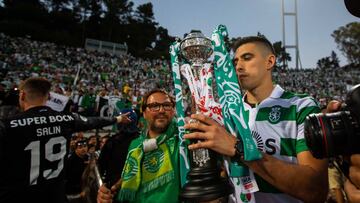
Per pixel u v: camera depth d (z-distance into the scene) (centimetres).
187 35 140
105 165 313
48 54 4484
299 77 5547
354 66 8125
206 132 117
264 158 123
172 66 152
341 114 100
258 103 172
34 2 7462
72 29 7606
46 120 291
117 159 307
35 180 273
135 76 4241
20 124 273
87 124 324
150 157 254
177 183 242
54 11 7481
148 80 3984
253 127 166
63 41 6550
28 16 6912
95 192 312
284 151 157
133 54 7762
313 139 100
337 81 5609
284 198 157
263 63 167
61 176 296
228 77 130
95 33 7931
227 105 126
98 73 3831
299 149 149
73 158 521
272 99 166
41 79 310
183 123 148
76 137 665
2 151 260
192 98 140
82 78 3297
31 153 274
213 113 127
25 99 302
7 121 270
